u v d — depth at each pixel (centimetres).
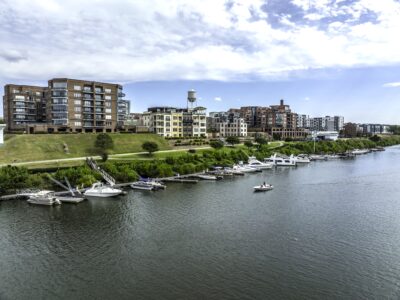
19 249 5741
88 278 4800
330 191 10362
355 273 4928
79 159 12725
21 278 4803
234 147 19138
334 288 4538
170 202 8831
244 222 7169
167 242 6056
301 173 14275
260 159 17400
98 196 9300
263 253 5594
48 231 6575
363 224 7050
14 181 8969
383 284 4638
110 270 5025
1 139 13050
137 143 16562
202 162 14112
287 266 5144
